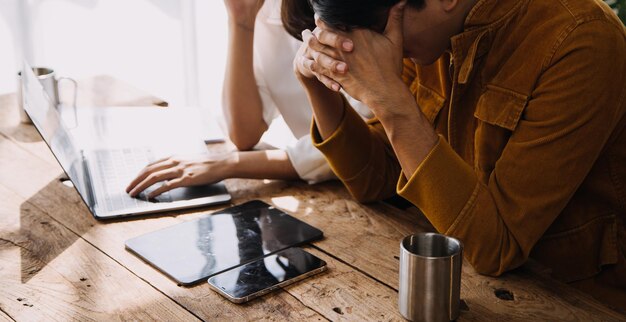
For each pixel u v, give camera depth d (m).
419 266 0.99
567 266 1.35
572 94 1.11
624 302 1.33
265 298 1.09
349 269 1.19
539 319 1.04
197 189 1.52
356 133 1.43
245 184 1.58
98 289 1.13
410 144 1.17
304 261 1.19
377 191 1.47
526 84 1.17
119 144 1.71
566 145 1.13
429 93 1.46
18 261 1.22
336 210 1.44
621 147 1.28
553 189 1.15
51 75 1.90
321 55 1.20
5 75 3.19
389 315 1.04
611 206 1.32
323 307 1.06
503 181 1.18
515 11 1.20
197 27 3.42
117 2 3.27
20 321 1.04
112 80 2.23
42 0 3.16
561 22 1.14
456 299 1.01
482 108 1.24
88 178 1.53
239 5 1.86
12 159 1.70
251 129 1.87
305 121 2.01
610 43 1.12
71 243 1.29
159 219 1.40
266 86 1.94
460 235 1.17
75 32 3.24
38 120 1.56
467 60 1.23
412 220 1.39
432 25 1.18
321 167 1.56
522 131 1.17
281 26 1.90
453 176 1.17
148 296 1.10
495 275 1.17
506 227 1.17
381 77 1.16
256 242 1.27
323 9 1.14
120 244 1.29
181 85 3.46
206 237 1.29
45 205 1.46
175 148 1.71
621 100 1.16
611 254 1.31
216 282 1.12
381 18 1.15
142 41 3.35
